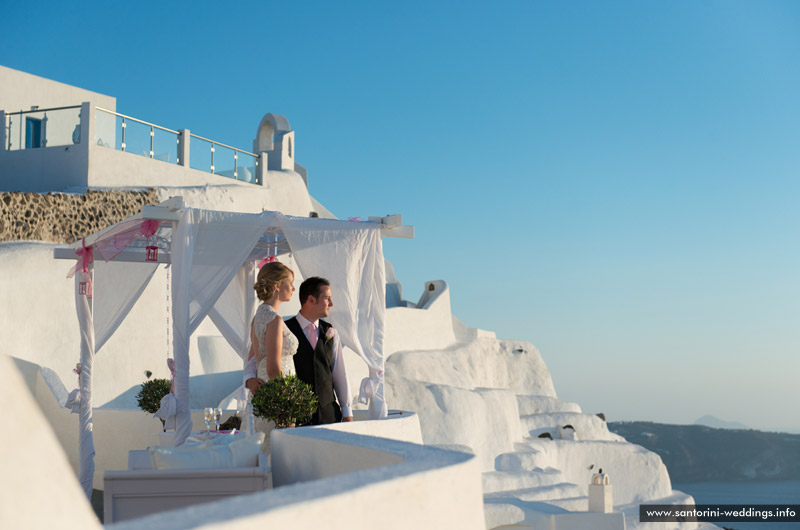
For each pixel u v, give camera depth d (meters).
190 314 8.02
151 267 10.77
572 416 29.66
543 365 34.94
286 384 5.87
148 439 11.06
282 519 1.67
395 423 6.80
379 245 8.70
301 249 8.38
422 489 2.25
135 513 4.12
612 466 27.27
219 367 17.95
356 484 2.04
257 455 4.67
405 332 28.58
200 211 7.99
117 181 19.14
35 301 14.20
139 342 16.41
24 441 1.21
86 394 9.34
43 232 16.27
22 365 12.71
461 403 23.47
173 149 21.25
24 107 23.27
